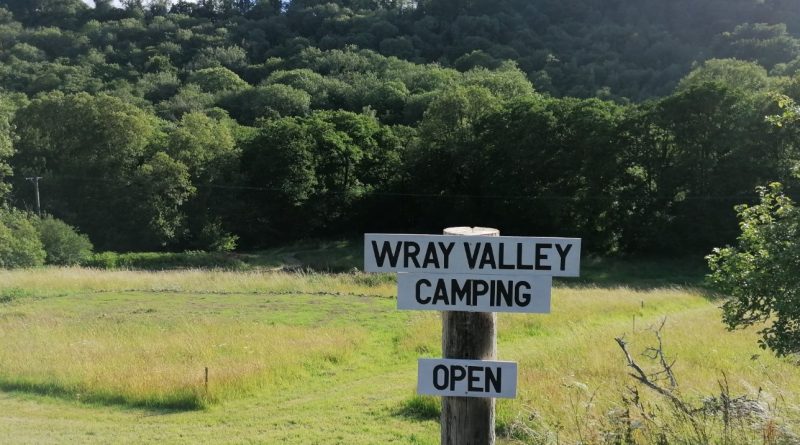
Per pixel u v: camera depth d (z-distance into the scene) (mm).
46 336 15375
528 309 4094
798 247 6480
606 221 48969
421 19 140625
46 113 57781
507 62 97812
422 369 4227
